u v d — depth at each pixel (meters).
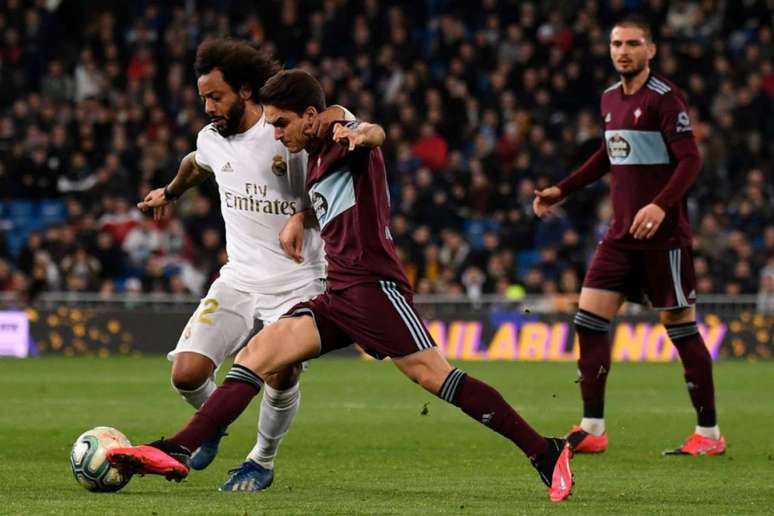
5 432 26.09
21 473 19.81
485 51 66.62
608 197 57.59
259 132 18.58
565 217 58.19
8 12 68.06
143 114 64.00
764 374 43.97
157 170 59.25
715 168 60.00
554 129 62.44
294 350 16.86
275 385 17.95
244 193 18.70
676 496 17.67
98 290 54.78
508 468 21.12
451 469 20.97
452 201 59.22
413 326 16.64
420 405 32.81
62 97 66.38
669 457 23.14
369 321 16.64
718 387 38.84
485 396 16.59
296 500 16.88
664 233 23.61
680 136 22.88
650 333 52.31
